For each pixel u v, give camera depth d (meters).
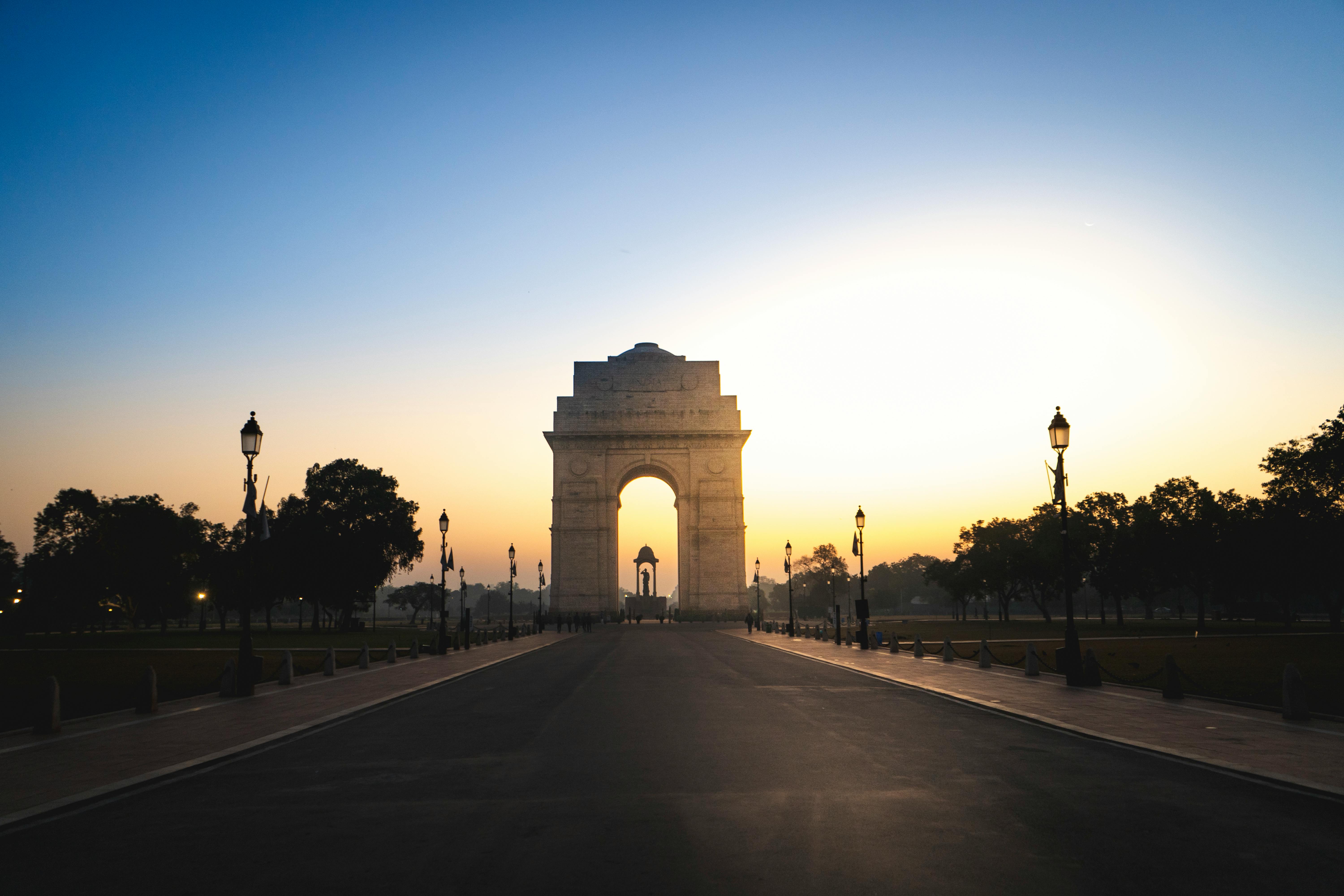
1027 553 116.75
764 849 11.13
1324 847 11.22
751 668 41.81
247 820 12.90
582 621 110.88
